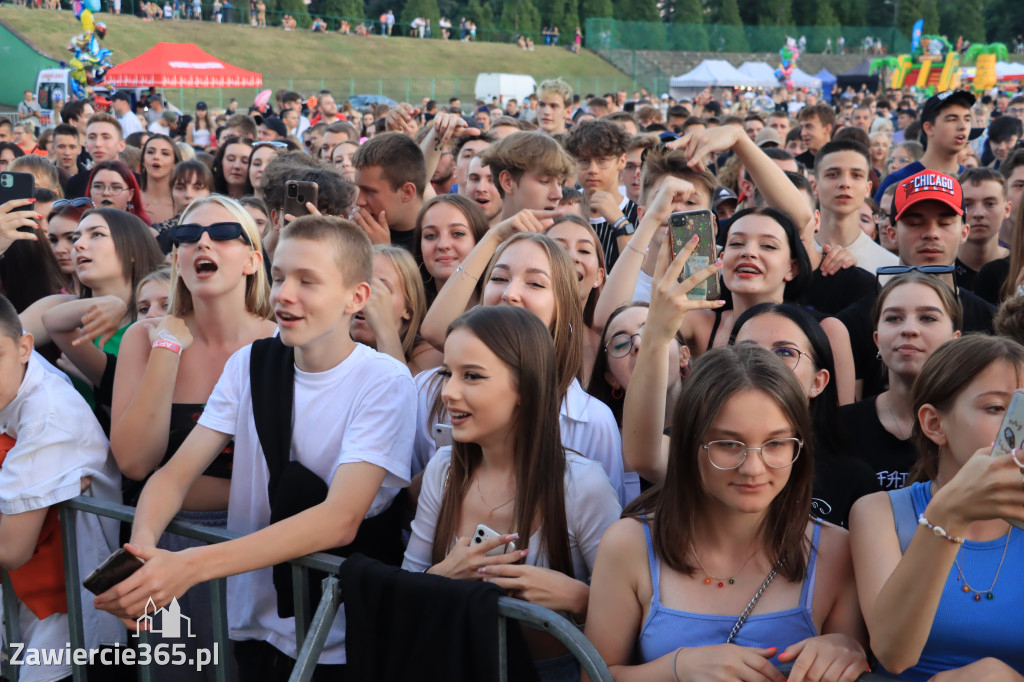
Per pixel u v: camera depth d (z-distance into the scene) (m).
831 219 4.68
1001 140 9.02
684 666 1.93
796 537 2.07
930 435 2.10
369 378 2.53
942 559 1.69
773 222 3.44
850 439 2.87
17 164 6.19
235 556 2.23
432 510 2.47
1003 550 1.99
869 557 2.04
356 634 2.18
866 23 68.75
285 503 2.43
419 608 2.11
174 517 2.60
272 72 49.16
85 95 20.48
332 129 8.17
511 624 2.08
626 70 53.16
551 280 2.78
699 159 3.74
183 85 26.17
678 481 2.06
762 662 1.90
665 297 2.32
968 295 3.72
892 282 3.00
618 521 2.19
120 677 2.92
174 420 2.87
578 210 4.54
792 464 2.02
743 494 1.97
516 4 65.56
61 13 44.81
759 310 2.82
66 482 2.65
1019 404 1.57
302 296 2.43
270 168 4.15
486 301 2.87
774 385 1.97
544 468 2.29
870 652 2.10
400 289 3.38
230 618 2.70
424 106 16.59
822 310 4.07
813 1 66.19
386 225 4.42
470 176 5.01
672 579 2.09
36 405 2.68
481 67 57.47
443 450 2.51
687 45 54.16
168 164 6.73
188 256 2.82
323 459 2.50
